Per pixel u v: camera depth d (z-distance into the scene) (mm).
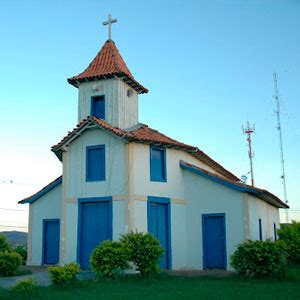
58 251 23297
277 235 25938
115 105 21234
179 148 21391
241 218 19812
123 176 19422
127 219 18938
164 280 15672
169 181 20734
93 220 19859
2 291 12836
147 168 20031
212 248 20297
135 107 22766
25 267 21938
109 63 22359
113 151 19875
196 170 21047
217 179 20516
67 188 20469
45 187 24141
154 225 19844
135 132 20781
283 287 13914
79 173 20375
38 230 24078
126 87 22078
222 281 15438
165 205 20531
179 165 21406
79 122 21484
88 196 19984
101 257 15594
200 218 20734
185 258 20562
